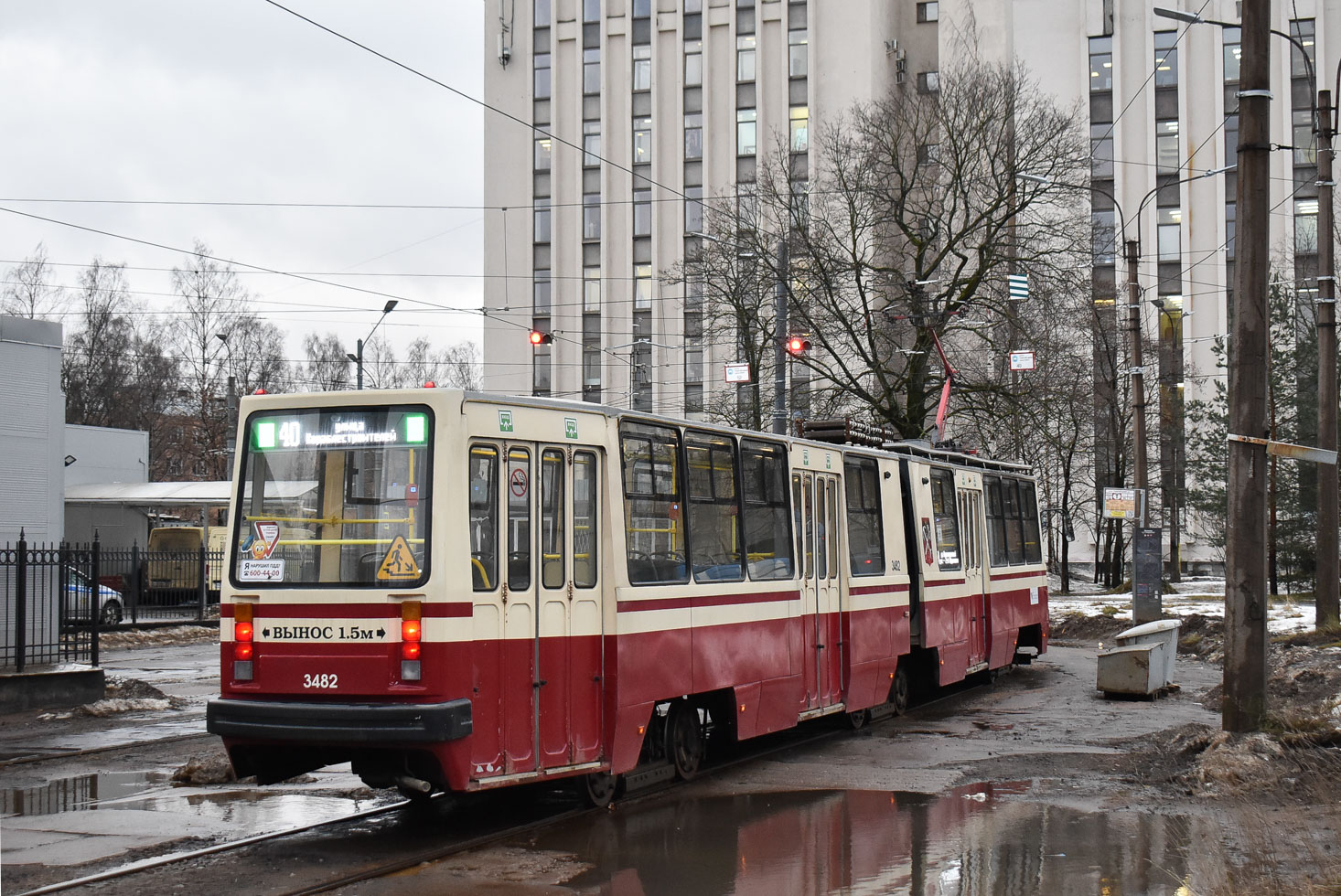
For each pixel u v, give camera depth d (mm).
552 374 63000
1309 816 9297
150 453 65062
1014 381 36156
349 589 9109
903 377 33562
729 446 12742
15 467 18078
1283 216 57219
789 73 60844
